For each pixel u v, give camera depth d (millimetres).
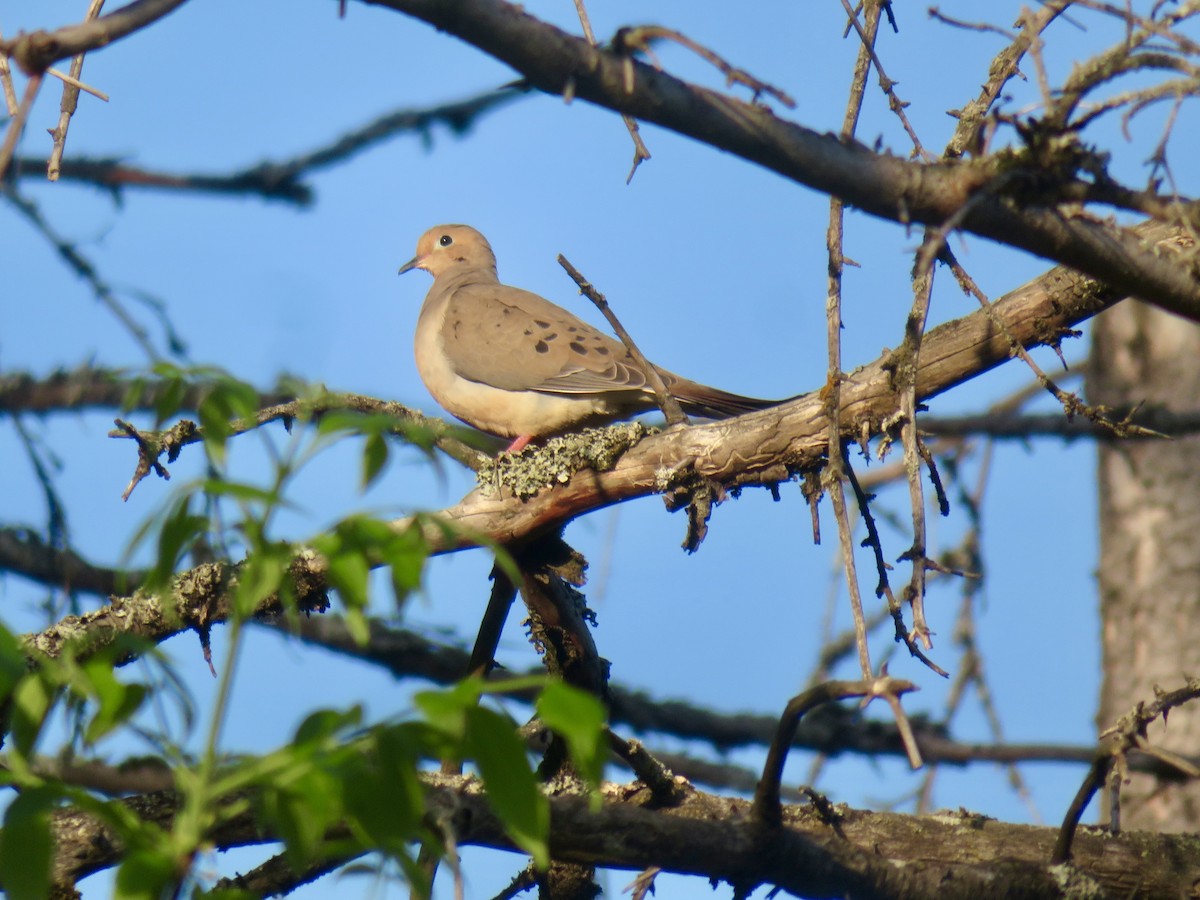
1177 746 12758
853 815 7980
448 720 3676
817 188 5680
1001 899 7562
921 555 6293
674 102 5379
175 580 8422
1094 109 5520
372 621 14180
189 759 4074
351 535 4008
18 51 4590
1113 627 13578
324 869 6754
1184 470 13422
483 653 9562
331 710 3939
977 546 12242
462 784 7160
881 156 5680
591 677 9453
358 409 9555
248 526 3908
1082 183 5613
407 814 3793
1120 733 6535
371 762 3953
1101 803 13078
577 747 3631
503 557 3943
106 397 13430
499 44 5156
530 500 8844
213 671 8594
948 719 12367
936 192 5699
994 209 5742
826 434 8188
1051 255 5969
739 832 7219
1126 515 13695
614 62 5266
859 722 13984
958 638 12352
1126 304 13891
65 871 6707
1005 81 7203
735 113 5461
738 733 14531
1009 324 7871
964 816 8227
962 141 7004
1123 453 13695
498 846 6617
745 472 8469
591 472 8750
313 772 3781
